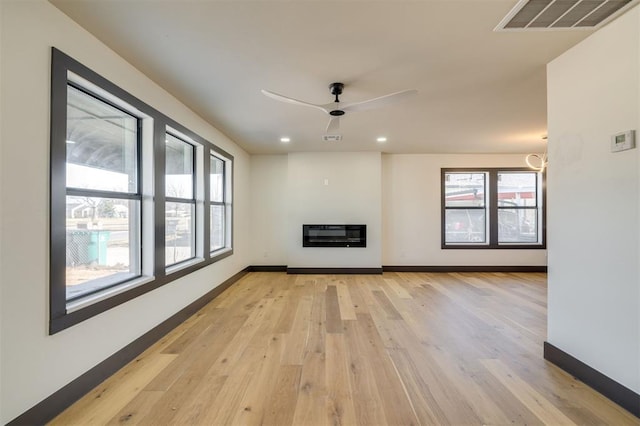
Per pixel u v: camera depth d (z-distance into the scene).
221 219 5.14
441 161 6.37
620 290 1.94
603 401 1.98
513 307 4.01
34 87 1.70
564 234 2.37
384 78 2.78
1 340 1.54
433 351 2.71
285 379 2.24
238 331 3.17
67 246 2.10
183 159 3.80
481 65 2.55
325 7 1.82
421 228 6.38
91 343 2.10
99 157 2.41
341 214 6.14
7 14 1.57
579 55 2.22
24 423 1.64
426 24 1.99
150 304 2.82
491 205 6.34
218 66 2.55
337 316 3.64
